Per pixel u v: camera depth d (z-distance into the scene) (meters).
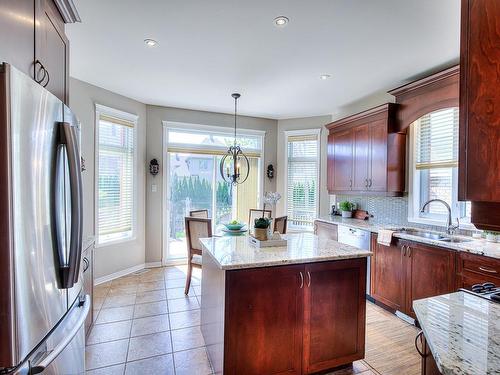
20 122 0.95
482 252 2.23
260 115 5.31
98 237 3.89
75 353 1.40
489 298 1.28
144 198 4.64
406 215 3.65
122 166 4.26
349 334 2.11
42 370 1.01
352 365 2.20
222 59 2.94
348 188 4.27
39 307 1.05
